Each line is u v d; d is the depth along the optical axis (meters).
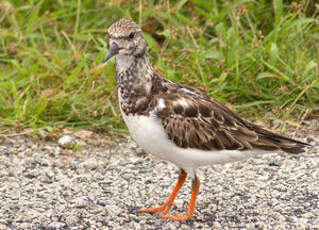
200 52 14.70
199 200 10.77
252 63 14.34
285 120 13.43
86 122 13.87
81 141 13.30
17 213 10.29
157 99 9.88
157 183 11.48
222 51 14.77
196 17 15.97
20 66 15.95
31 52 15.58
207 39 16.08
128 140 13.38
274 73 14.37
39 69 15.59
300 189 10.98
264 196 10.80
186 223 10.06
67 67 15.30
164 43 15.52
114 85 14.32
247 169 11.90
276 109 13.53
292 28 15.30
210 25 15.36
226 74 14.09
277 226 9.74
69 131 13.64
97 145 13.16
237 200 10.71
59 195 10.97
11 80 14.30
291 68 14.49
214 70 14.59
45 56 15.93
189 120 9.94
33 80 14.47
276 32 14.41
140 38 9.91
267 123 13.79
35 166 12.21
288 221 9.91
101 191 11.13
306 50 14.86
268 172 11.73
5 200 10.74
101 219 10.11
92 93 14.31
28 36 16.19
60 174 11.88
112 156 12.70
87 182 11.52
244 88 14.34
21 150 12.91
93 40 15.68
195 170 10.20
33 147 13.05
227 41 14.48
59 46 16.14
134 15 16.42
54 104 14.00
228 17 16.16
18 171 11.96
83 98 14.23
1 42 16.45
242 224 9.92
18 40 16.28
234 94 14.36
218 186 11.25
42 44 16.73
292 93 14.19
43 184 11.44
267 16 16.11
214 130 10.05
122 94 10.05
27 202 10.66
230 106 13.91
